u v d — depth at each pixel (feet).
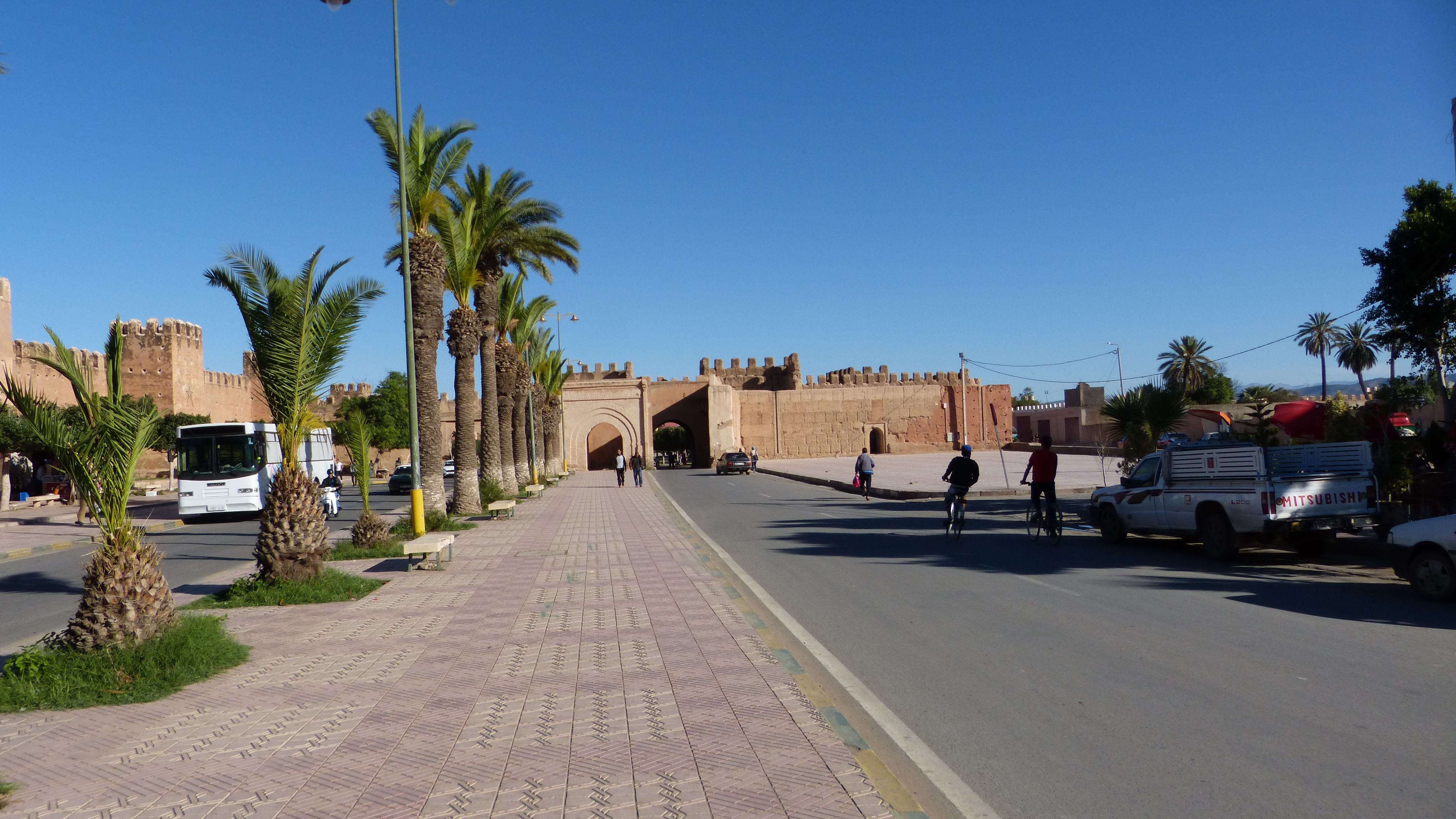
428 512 65.36
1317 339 220.43
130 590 24.02
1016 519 63.21
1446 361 48.26
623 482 131.95
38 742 18.12
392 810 13.88
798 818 13.00
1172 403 60.59
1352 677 20.15
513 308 108.99
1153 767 15.23
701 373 278.67
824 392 263.70
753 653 23.70
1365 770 14.69
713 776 14.76
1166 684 20.12
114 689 21.48
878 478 126.11
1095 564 40.11
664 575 39.37
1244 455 39.29
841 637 26.40
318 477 114.21
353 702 20.12
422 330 66.59
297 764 16.20
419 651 25.16
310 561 36.94
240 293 37.09
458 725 18.12
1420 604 28.71
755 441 259.60
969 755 16.20
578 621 28.86
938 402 270.67
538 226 98.32
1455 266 43.34
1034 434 284.20
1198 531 41.55
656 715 18.30
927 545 49.19
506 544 53.98
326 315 38.42
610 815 13.32
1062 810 13.65
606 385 238.48
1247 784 14.33
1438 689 19.08
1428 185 45.19
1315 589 32.14
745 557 47.09
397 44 53.93
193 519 91.25
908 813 13.11
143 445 25.58
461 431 79.20
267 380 37.55
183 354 199.62
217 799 14.70
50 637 26.00
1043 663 22.39
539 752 16.30
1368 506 38.88
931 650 24.23
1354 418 53.16
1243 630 25.32
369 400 233.14
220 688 21.86
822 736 16.74
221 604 34.35
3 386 24.36
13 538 78.02
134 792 15.15
